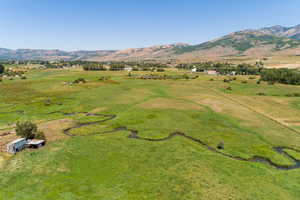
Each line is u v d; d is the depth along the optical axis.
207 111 68.75
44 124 56.69
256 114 66.38
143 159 35.12
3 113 68.25
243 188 27.64
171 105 76.88
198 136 47.75
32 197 24.95
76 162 33.69
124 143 42.53
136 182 28.39
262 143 44.16
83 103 81.94
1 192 25.83
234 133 49.72
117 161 34.28
